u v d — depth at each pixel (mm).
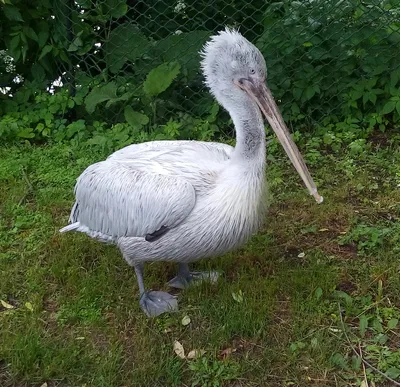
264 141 3607
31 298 4078
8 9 5785
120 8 6000
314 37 5961
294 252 4484
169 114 6195
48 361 3584
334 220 4797
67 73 6219
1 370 3568
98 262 4426
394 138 5855
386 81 6004
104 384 3439
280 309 3945
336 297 3980
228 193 3547
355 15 5957
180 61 6129
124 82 6172
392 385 3406
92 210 3895
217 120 6105
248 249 4477
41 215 4902
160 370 3500
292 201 5031
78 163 5582
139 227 3658
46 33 6039
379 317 3816
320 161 5617
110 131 5984
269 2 6148
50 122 6043
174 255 3734
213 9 6215
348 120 6047
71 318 3896
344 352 3621
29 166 5559
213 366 3529
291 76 6078
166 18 6223
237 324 3758
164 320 3867
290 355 3582
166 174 3660
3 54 6227
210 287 4102
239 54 3590
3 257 4438
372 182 5270
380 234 4512
